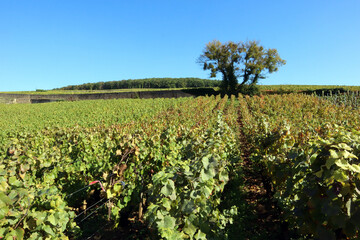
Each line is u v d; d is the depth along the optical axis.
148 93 63.12
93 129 11.69
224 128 8.66
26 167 5.13
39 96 66.69
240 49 58.03
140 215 5.67
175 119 18.23
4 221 2.62
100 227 5.46
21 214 2.86
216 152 5.43
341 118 15.67
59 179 6.14
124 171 5.22
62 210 3.25
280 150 5.70
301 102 31.25
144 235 4.98
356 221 2.39
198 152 4.99
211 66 59.56
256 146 7.40
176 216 2.99
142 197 5.66
